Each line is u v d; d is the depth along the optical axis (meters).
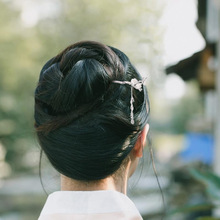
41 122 0.98
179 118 24.75
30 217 8.12
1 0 15.27
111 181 0.99
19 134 13.02
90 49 1.01
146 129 1.03
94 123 0.93
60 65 1.00
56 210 0.96
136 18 12.46
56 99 0.95
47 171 1.44
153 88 12.72
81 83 0.94
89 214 0.95
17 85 14.38
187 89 23.33
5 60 14.45
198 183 7.88
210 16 5.04
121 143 0.95
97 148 0.93
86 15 14.52
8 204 9.03
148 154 1.21
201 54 4.98
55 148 0.95
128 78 0.99
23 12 15.61
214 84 5.05
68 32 14.69
